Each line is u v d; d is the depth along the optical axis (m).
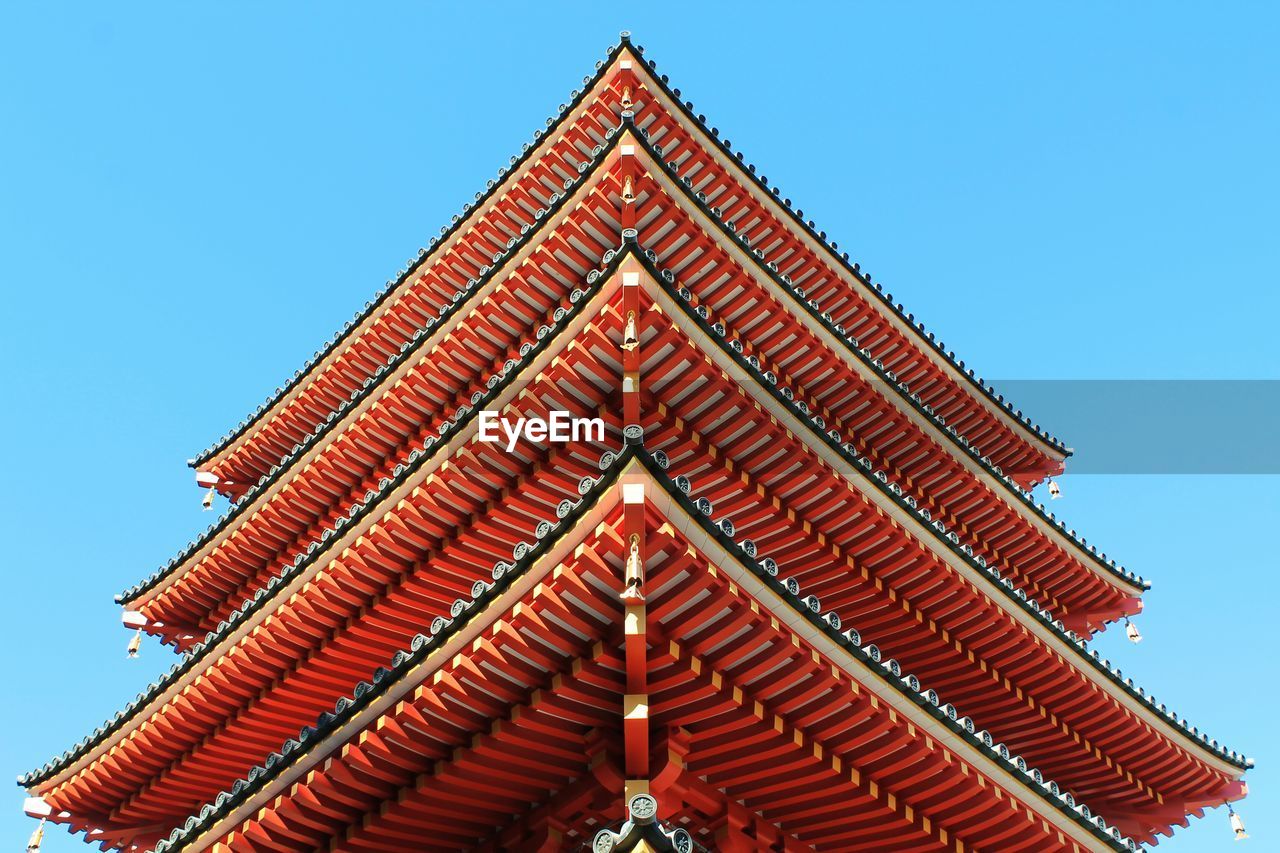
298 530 19.69
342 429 18.95
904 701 10.55
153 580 19.94
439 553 15.27
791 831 11.45
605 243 17.62
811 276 21.41
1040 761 17.42
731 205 20.95
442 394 18.75
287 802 10.74
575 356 14.02
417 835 11.25
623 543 9.41
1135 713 16.78
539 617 9.77
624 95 20.20
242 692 15.63
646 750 9.64
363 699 10.36
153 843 17.25
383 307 21.59
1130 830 17.77
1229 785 17.31
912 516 14.84
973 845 11.88
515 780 10.66
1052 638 16.03
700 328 13.99
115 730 15.86
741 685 10.26
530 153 20.94
